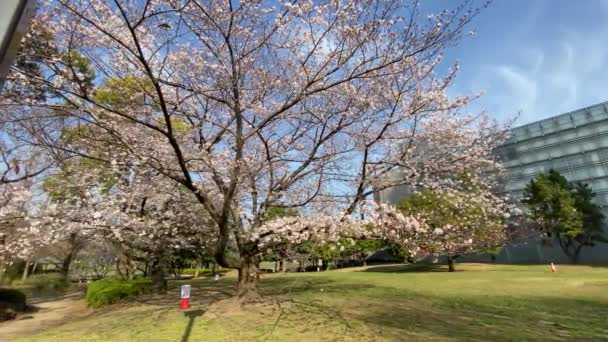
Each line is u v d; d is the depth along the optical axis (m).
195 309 8.55
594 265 21.05
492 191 10.84
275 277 19.80
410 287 12.80
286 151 8.33
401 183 7.71
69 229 7.96
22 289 18.31
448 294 10.77
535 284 12.58
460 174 8.08
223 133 7.88
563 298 9.55
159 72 5.69
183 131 7.66
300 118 7.44
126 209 9.04
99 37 5.38
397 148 8.07
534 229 19.12
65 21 4.98
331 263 28.08
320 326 6.64
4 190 8.30
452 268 20.78
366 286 13.49
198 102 7.80
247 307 8.12
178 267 20.31
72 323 8.16
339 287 13.27
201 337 6.08
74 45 5.18
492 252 18.77
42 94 5.27
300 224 7.09
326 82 6.55
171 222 9.53
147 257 12.57
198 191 6.87
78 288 20.55
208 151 7.46
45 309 12.26
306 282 15.73
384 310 8.20
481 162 8.19
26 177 8.04
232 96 6.84
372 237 7.23
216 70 6.57
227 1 5.54
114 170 7.23
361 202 7.07
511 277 15.30
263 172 8.23
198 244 10.71
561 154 26.55
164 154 7.05
